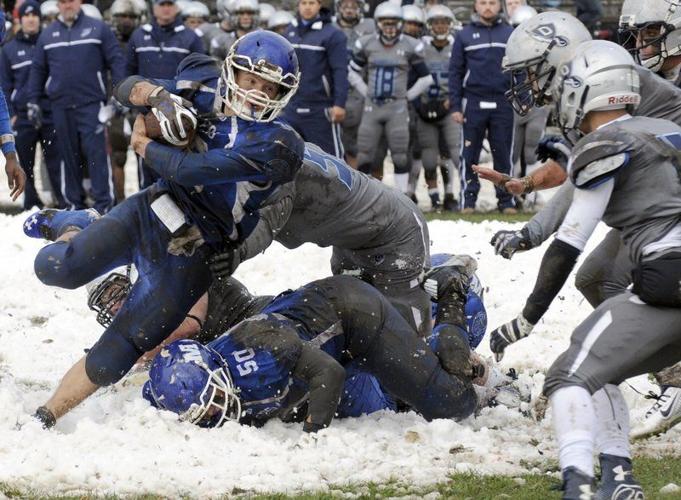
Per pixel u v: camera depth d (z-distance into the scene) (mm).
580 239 17703
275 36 19859
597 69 18234
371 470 19141
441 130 55125
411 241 23172
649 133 17828
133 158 76750
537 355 28000
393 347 21812
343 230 22500
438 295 22641
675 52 22578
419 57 53406
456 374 22156
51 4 58969
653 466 19547
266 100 19625
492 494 18141
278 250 36219
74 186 51375
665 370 20438
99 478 18484
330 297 21891
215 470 18875
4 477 18328
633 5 22672
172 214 20594
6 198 59688
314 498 17656
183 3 57844
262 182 20281
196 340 23359
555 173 22609
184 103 19859
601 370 17109
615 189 17844
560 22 21078
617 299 17531
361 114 54750
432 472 19062
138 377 23703
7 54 52688
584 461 16625
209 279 21047
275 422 21625
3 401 22094
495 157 51531
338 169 22062
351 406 22531
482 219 48469
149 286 21016
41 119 51719
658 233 17562
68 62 49969
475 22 50719
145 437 20094
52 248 21359
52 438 20125
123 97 20141
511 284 34375
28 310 32031
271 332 21062
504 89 50656
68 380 21500
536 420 22688
